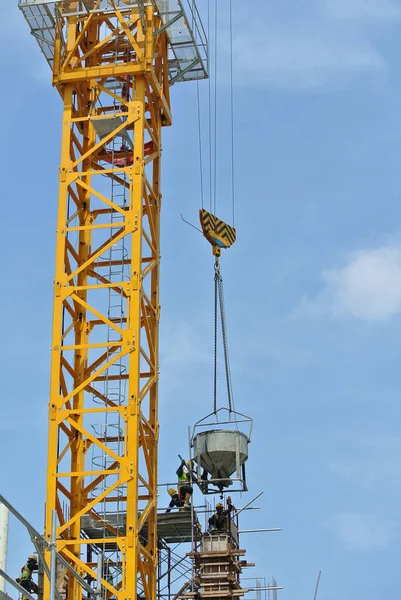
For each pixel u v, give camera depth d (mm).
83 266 72438
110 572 76500
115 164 76250
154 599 69562
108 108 77562
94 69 75562
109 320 71000
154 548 70750
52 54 78250
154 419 72812
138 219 72250
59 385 70250
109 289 73375
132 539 66938
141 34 76250
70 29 76812
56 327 71188
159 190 76938
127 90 77188
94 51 76625
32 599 44406
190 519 76750
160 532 79188
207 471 77438
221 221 80812
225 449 75750
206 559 73500
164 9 77688
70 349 70750
